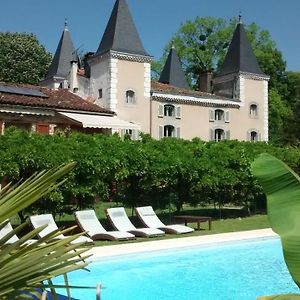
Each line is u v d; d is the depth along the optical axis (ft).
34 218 52.37
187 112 144.36
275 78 224.53
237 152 79.97
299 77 224.33
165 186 75.15
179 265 48.91
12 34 219.20
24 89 117.91
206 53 227.40
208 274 45.50
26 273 9.87
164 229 61.26
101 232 56.18
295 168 87.40
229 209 90.89
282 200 15.61
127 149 67.21
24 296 10.36
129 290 40.06
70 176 60.44
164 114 140.36
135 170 68.23
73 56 187.62
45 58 216.54
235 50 164.45
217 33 226.99
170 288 40.81
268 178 16.01
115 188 71.82
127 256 47.50
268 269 47.75
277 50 226.99
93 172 62.90
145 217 63.93
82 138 65.05
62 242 10.89
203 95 148.05
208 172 75.82
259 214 85.40
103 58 135.74
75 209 65.31
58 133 67.67
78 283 41.70
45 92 122.11
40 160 58.70
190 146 77.15
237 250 56.29
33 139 60.44
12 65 207.92
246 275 45.42
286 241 14.73
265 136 161.99
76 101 122.62
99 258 45.70
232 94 160.45
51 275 10.34
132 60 136.05
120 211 62.49
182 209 88.43
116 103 132.36
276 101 213.66
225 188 79.25
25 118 107.45
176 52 208.44
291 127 188.75
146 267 47.78
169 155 72.18
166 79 196.85
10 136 59.47
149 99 137.39
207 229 66.39
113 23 138.72
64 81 165.99
